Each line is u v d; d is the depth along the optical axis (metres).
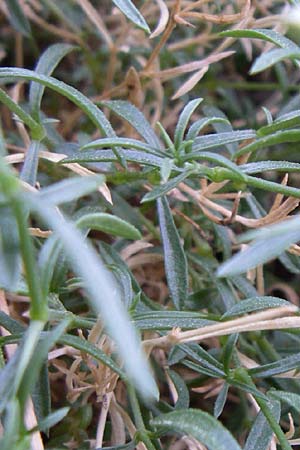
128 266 0.25
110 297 0.13
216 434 0.15
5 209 0.15
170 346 0.22
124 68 0.34
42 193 0.14
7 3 0.29
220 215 0.27
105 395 0.22
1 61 0.35
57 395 0.27
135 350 0.13
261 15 0.33
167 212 0.22
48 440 0.24
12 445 0.14
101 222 0.15
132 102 0.30
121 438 0.23
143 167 0.25
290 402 0.19
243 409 0.26
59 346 0.25
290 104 0.28
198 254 0.27
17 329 0.20
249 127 0.33
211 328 0.19
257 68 0.17
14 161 0.23
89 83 0.35
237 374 0.20
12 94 0.30
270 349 0.25
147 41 0.32
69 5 0.33
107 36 0.31
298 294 0.31
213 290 0.25
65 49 0.26
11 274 0.15
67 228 0.13
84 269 0.13
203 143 0.21
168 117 0.32
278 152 0.30
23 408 0.15
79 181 0.14
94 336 0.20
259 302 0.21
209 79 0.34
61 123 0.34
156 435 0.19
